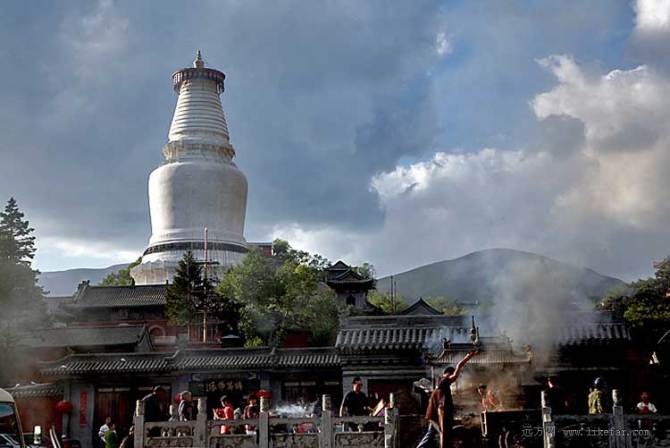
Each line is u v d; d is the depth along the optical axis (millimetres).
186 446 23016
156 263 91125
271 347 46688
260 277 68375
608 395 35594
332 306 67125
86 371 45656
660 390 35875
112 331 65438
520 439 21203
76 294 81375
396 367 40219
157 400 24453
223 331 66500
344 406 23438
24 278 55875
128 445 24344
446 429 19000
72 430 45656
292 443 22562
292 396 45906
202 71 102062
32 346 62094
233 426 24469
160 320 79000
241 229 98938
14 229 59406
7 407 22438
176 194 95312
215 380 45812
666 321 36656
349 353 40406
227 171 97000
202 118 100688
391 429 21609
